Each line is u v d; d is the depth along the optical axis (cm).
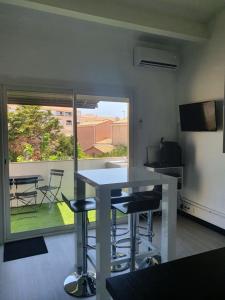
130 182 206
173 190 230
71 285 243
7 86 334
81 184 261
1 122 335
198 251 310
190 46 408
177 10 327
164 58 409
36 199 379
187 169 429
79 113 384
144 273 90
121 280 86
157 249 259
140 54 393
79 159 390
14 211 365
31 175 370
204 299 76
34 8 272
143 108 425
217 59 359
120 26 315
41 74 351
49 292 237
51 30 345
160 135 440
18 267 280
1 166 340
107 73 393
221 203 362
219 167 364
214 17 355
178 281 85
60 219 391
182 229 380
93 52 381
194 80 403
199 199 403
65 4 274
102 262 198
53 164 381
